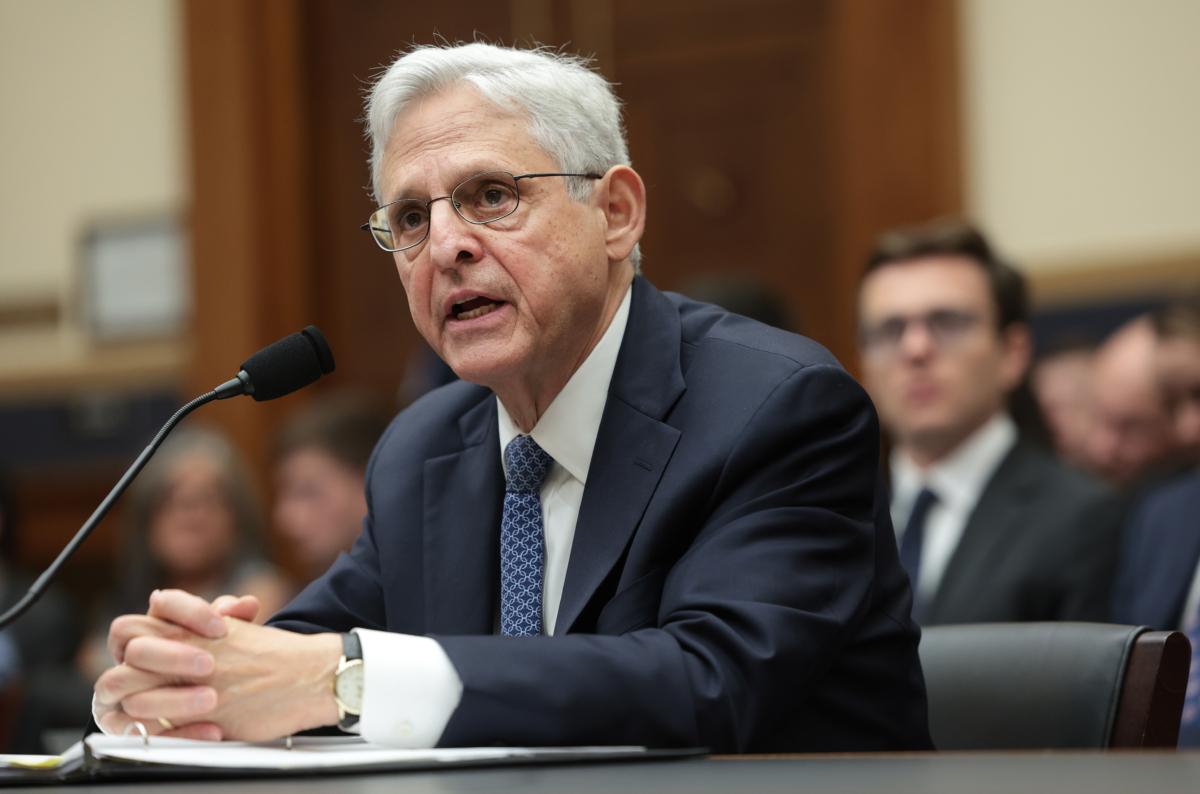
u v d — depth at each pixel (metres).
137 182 16.97
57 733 6.01
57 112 17.20
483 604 5.10
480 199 4.86
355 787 3.22
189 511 11.33
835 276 15.17
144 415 16.69
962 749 5.40
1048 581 8.40
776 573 4.39
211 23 16.41
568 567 4.75
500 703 3.85
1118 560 8.51
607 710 3.90
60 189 17.17
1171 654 5.08
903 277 9.31
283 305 16.36
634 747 3.88
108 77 17.08
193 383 16.30
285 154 16.42
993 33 14.19
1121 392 12.48
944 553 9.05
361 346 16.47
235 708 3.85
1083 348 13.08
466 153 4.82
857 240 14.46
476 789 3.13
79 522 16.42
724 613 4.25
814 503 4.62
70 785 3.56
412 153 4.90
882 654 4.79
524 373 4.95
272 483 15.75
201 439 11.66
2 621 4.23
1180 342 11.30
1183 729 7.31
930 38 14.23
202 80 16.42
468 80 4.91
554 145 4.89
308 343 4.86
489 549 5.17
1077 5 13.94
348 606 5.44
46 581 4.33
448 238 4.81
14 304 17.22
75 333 17.06
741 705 4.09
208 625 3.90
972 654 5.50
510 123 4.87
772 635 4.20
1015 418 9.45
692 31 15.68
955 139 14.14
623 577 4.64
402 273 5.00
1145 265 13.51
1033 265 13.88
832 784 3.01
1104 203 13.82
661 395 4.91
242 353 16.19
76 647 12.09
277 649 3.90
